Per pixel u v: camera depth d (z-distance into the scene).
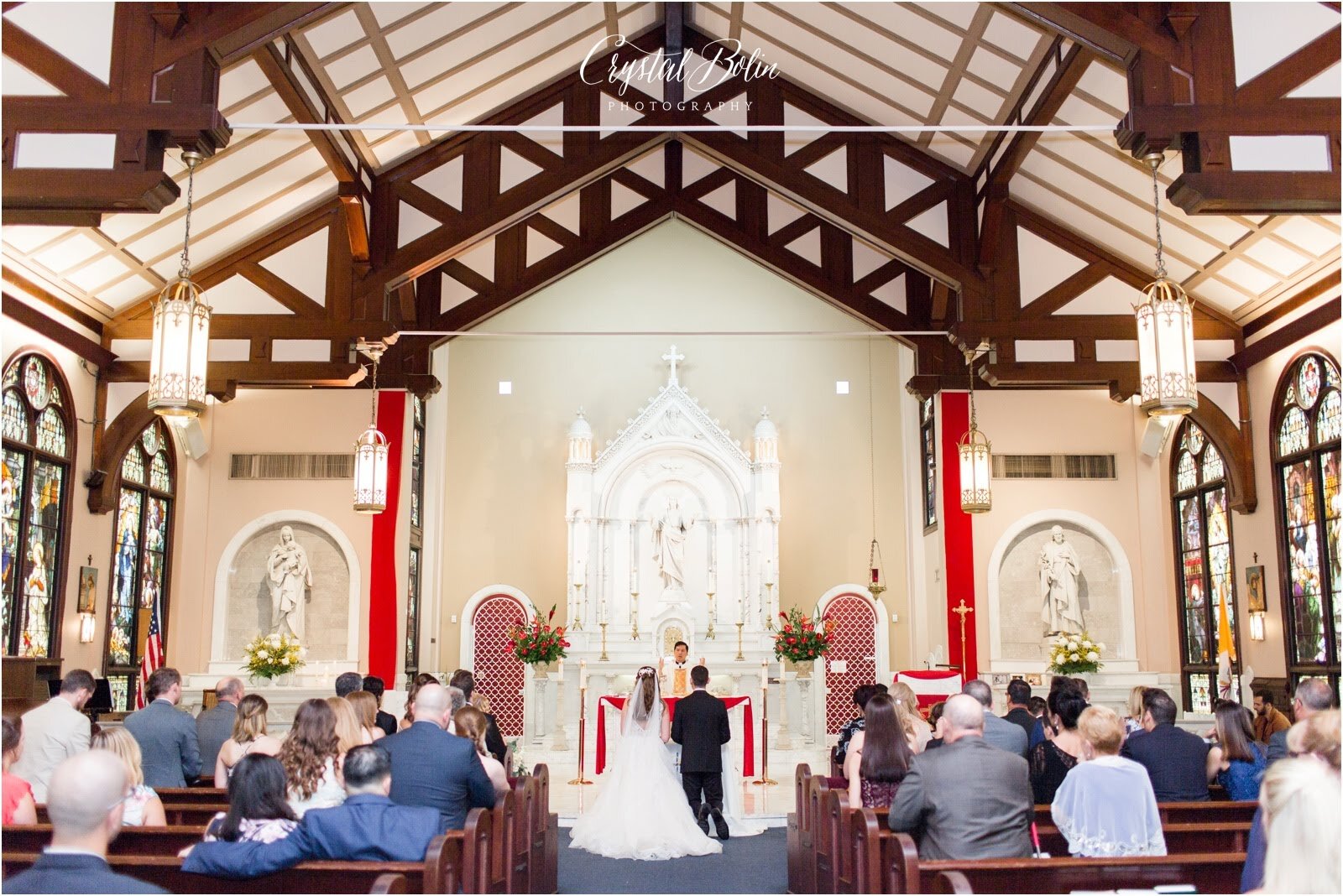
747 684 16.47
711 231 16.95
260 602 15.73
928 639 16.58
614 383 17.92
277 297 12.98
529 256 16.86
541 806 7.25
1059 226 13.06
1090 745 4.86
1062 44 9.88
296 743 5.00
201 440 15.75
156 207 6.82
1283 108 6.84
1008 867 4.15
